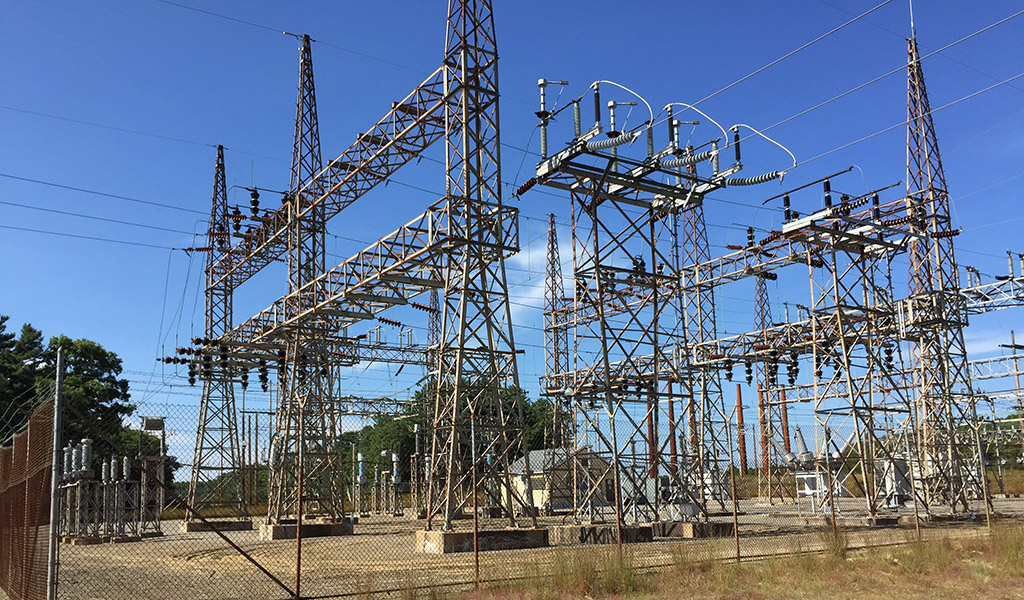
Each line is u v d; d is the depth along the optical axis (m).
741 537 24.75
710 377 43.50
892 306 33.88
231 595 14.34
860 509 39.91
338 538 28.58
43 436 11.80
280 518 30.25
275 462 31.89
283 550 23.48
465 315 23.47
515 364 24.80
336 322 32.06
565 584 14.00
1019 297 42.41
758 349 38.84
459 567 17.69
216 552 23.33
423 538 22.02
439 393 23.70
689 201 24.61
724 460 43.00
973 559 17.86
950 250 35.75
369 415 51.47
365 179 30.22
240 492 40.06
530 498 24.98
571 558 16.20
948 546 18.88
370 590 13.57
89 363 65.44
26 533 12.23
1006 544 17.91
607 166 23.38
